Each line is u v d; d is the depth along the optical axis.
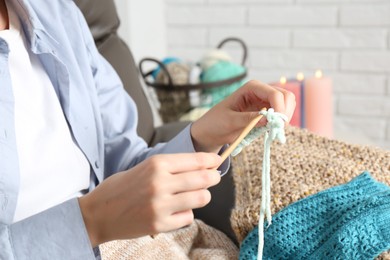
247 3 1.84
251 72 1.89
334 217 0.71
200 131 0.75
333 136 1.40
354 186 0.75
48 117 0.74
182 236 0.77
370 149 0.87
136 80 1.20
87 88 0.83
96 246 0.59
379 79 1.78
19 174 0.66
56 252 0.55
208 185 0.52
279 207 0.75
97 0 1.17
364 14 1.74
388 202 0.69
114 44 1.20
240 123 0.69
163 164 0.51
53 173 0.71
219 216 0.92
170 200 0.50
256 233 0.72
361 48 1.77
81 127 0.78
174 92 1.48
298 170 0.82
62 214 0.56
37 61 0.75
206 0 1.88
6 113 0.66
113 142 0.89
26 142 0.70
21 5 0.72
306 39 1.81
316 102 1.31
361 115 1.83
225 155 0.57
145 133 1.14
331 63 1.81
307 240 0.70
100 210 0.54
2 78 0.66
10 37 0.72
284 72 1.86
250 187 0.81
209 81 1.47
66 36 0.82
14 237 0.56
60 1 0.86
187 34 1.93
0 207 0.65
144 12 1.81
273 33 1.84
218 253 0.74
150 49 1.87
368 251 0.65
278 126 0.58
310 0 1.78
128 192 0.52
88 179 0.79
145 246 0.71
